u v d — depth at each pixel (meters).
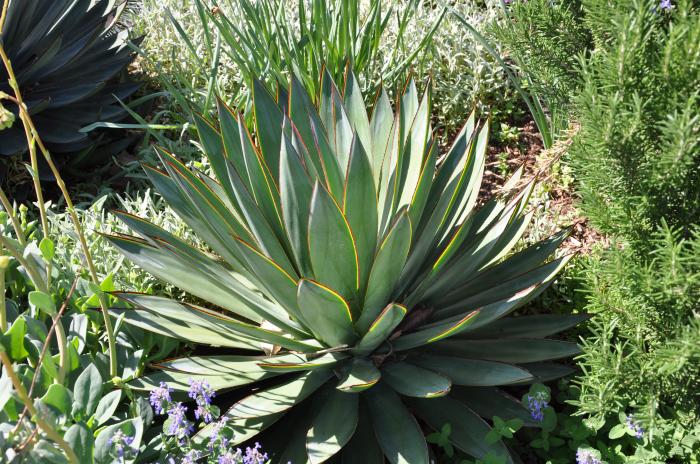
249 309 2.69
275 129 2.82
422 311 2.65
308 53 3.85
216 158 2.80
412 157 2.76
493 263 2.85
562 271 3.13
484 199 3.75
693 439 2.33
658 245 2.22
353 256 2.33
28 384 2.26
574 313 2.92
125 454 2.09
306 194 2.32
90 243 3.13
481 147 2.80
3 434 1.91
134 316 2.58
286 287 2.37
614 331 2.76
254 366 2.54
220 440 2.21
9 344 2.38
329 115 2.90
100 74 3.99
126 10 4.87
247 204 2.42
